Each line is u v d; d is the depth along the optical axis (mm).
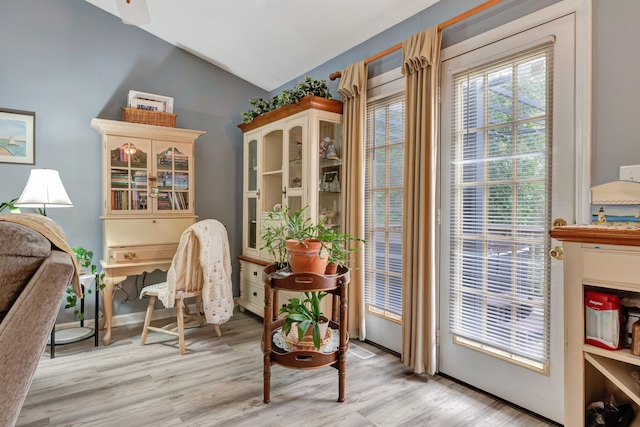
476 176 2137
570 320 1363
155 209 3201
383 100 2732
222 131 3865
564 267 1377
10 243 976
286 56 3385
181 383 2189
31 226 1069
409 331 2379
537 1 1854
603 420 1385
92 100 3205
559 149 1777
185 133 3322
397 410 1905
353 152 2838
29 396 2023
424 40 2268
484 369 2098
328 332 2201
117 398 2010
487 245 2084
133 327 3254
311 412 1882
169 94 3557
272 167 3363
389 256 2682
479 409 1920
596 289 1408
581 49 1691
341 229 2979
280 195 3250
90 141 3207
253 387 2145
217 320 2828
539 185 1858
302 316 2062
